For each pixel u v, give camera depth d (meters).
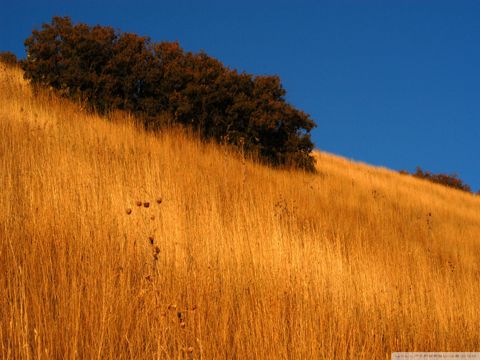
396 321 7.09
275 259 7.29
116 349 4.30
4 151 8.83
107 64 16.03
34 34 16.45
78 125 12.09
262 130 16.83
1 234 5.79
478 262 13.51
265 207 9.56
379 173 24.52
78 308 4.42
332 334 5.78
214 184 10.59
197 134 15.50
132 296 5.02
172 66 16.61
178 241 6.70
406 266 9.89
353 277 7.94
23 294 4.32
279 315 5.56
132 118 15.00
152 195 7.97
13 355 3.93
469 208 22.62
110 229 6.49
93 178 8.01
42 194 7.04
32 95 14.75
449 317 7.78
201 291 5.58
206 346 4.59
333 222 11.81
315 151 24.64
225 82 16.75
